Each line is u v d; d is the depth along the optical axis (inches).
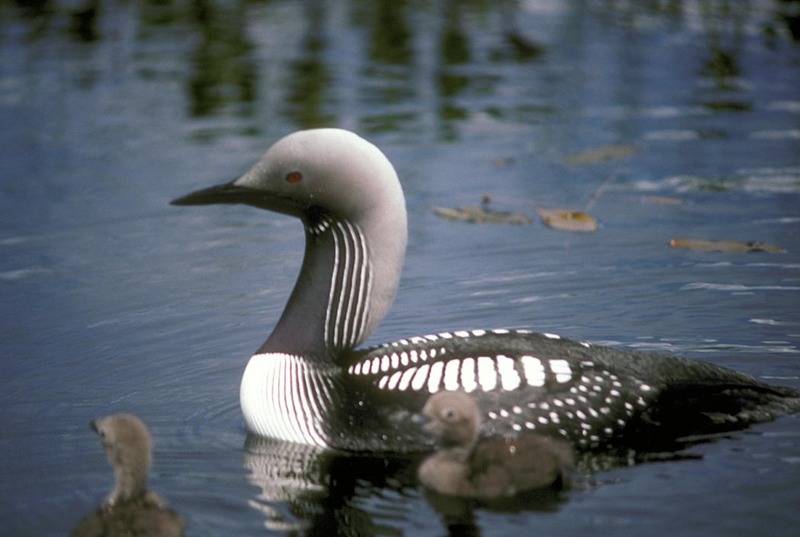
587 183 629.9
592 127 720.3
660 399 352.5
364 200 364.2
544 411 346.6
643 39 903.7
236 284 510.0
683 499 311.7
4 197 626.8
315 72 836.6
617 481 323.9
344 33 935.0
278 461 350.0
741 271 502.9
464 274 513.0
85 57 876.6
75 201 620.7
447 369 352.5
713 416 352.2
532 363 352.5
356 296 368.8
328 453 355.3
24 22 971.3
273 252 551.5
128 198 623.5
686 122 723.4
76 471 346.6
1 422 383.6
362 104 766.5
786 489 314.0
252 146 687.7
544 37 920.3
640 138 698.8
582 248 540.7
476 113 749.9
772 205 587.5
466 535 299.0
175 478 338.6
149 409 392.2
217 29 949.8
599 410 347.9
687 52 866.1
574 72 831.1
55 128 733.9
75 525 311.3
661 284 492.1
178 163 666.2
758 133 697.6
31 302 496.1
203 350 442.3
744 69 824.3
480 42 910.4
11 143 709.9
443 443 329.1
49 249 558.6
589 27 943.0
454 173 647.8
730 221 569.3
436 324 458.9
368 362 362.0
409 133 714.2
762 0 976.9
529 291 490.0
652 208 592.1
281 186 366.9
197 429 375.6
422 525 306.3
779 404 358.3
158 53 884.0
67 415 388.5
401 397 351.6
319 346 367.2
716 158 658.8
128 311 482.9
